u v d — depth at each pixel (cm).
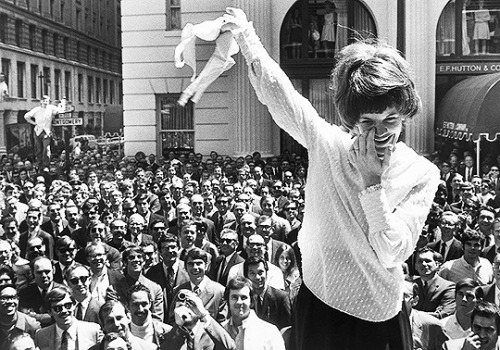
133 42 2717
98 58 7625
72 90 6600
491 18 2528
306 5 2589
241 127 2572
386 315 218
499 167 2111
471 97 2088
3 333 786
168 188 1599
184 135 2734
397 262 209
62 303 763
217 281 1048
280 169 2261
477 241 980
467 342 672
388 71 195
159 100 2741
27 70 5400
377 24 2539
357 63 201
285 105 220
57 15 6212
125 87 2733
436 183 215
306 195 225
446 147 2425
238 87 2567
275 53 2584
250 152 2566
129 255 932
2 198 1697
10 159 2909
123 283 938
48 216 1462
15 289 851
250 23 227
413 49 2431
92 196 1580
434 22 2483
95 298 873
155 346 720
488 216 1157
